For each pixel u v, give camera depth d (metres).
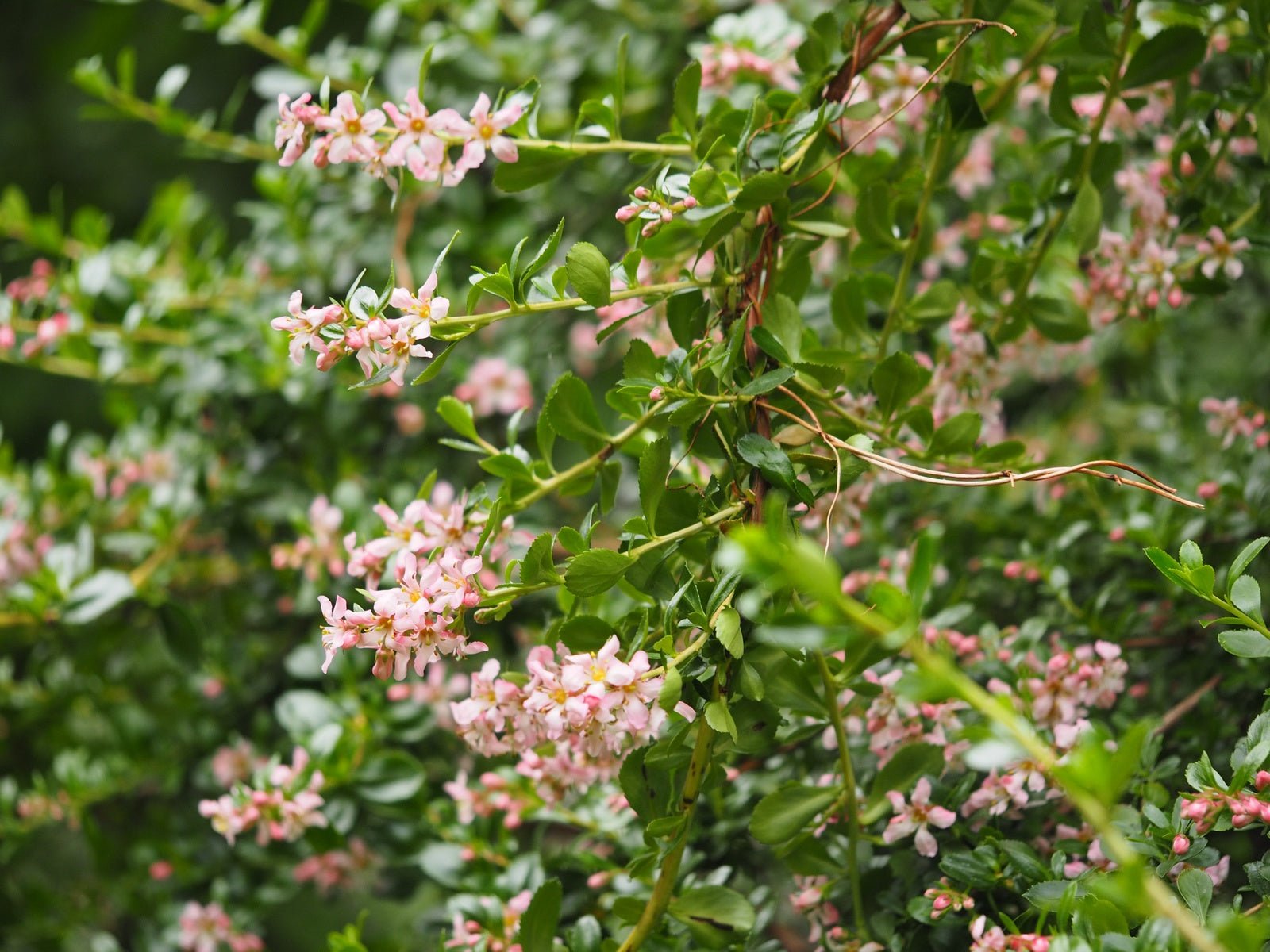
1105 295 0.75
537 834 0.76
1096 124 0.72
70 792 0.87
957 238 0.84
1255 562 0.77
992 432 0.76
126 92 0.87
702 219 0.67
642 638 0.65
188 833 0.87
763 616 0.66
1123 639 0.75
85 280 0.86
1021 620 0.78
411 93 0.66
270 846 0.82
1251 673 0.72
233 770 0.85
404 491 0.84
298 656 0.81
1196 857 0.66
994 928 0.66
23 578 0.86
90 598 0.82
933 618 0.75
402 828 0.79
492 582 0.75
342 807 0.77
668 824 0.66
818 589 0.58
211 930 0.82
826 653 0.70
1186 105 0.74
